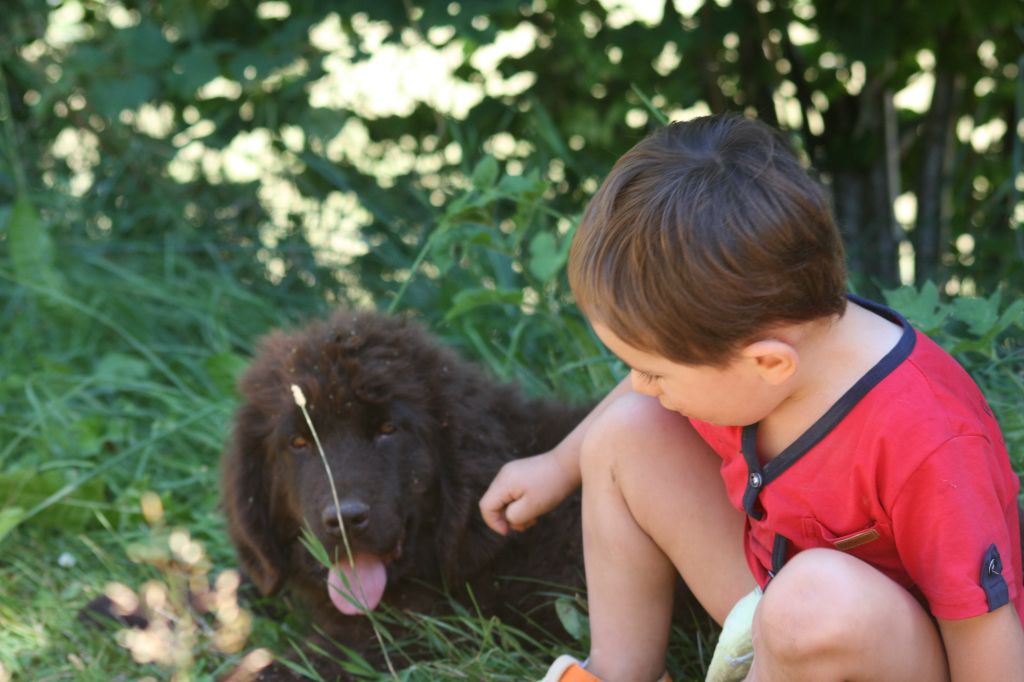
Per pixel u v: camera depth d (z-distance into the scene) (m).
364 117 6.13
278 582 3.25
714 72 5.92
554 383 4.00
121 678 3.04
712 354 2.11
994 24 5.51
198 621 3.35
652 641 2.65
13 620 3.31
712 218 2.05
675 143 2.19
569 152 5.97
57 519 3.86
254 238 6.07
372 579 3.06
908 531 2.12
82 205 6.14
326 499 2.95
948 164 6.23
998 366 3.61
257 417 3.21
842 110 6.36
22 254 5.26
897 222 6.51
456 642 3.08
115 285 5.44
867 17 5.55
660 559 2.65
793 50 6.22
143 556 3.45
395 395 3.05
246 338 5.31
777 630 2.07
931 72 6.25
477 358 4.67
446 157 6.07
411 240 5.84
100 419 4.46
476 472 3.12
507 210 5.75
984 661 2.08
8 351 5.09
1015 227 4.86
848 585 2.05
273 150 6.18
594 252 2.17
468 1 5.18
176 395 4.69
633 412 2.61
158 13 6.16
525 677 2.88
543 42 5.92
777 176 2.09
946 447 2.08
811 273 2.09
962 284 5.50
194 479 4.08
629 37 5.48
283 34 5.58
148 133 6.41
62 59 6.17
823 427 2.19
